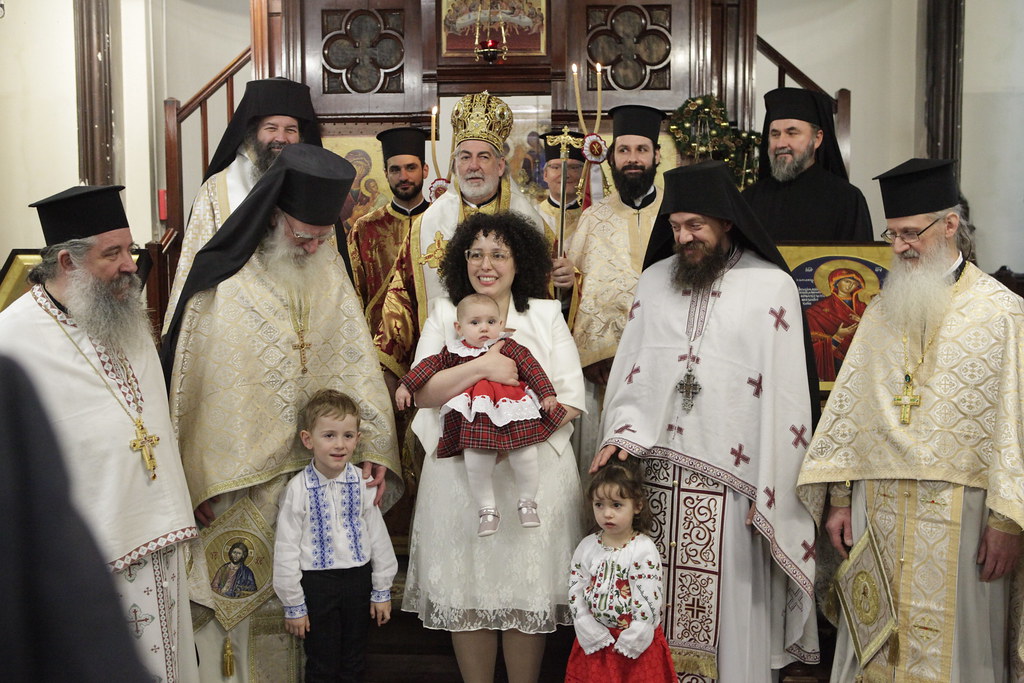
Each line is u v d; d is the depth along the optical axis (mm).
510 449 3631
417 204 5727
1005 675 3629
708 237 3756
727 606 3705
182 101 9234
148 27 8625
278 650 3984
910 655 3518
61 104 7895
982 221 7762
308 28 6945
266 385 3891
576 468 3938
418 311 4609
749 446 3707
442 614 3748
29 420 879
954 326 3508
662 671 3559
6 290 4680
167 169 7328
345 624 3807
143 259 4344
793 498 3734
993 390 3424
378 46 6949
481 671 3809
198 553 3814
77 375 3262
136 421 3361
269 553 3926
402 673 4367
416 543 3914
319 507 3775
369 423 4035
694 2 6852
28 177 7895
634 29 6895
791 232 5309
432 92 6898
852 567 3748
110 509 3236
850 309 4445
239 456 3814
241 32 9766
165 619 3428
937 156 8250
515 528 3732
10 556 854
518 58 6848
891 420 3586
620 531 3596
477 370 3668
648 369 3859
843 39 9398
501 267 3824
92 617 875
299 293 3990
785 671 4133
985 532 3441
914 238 3551
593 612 3574
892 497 3590
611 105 6902
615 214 4969
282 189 3885
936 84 8289
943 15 8219
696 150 6426
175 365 3881
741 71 7176
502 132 4586
